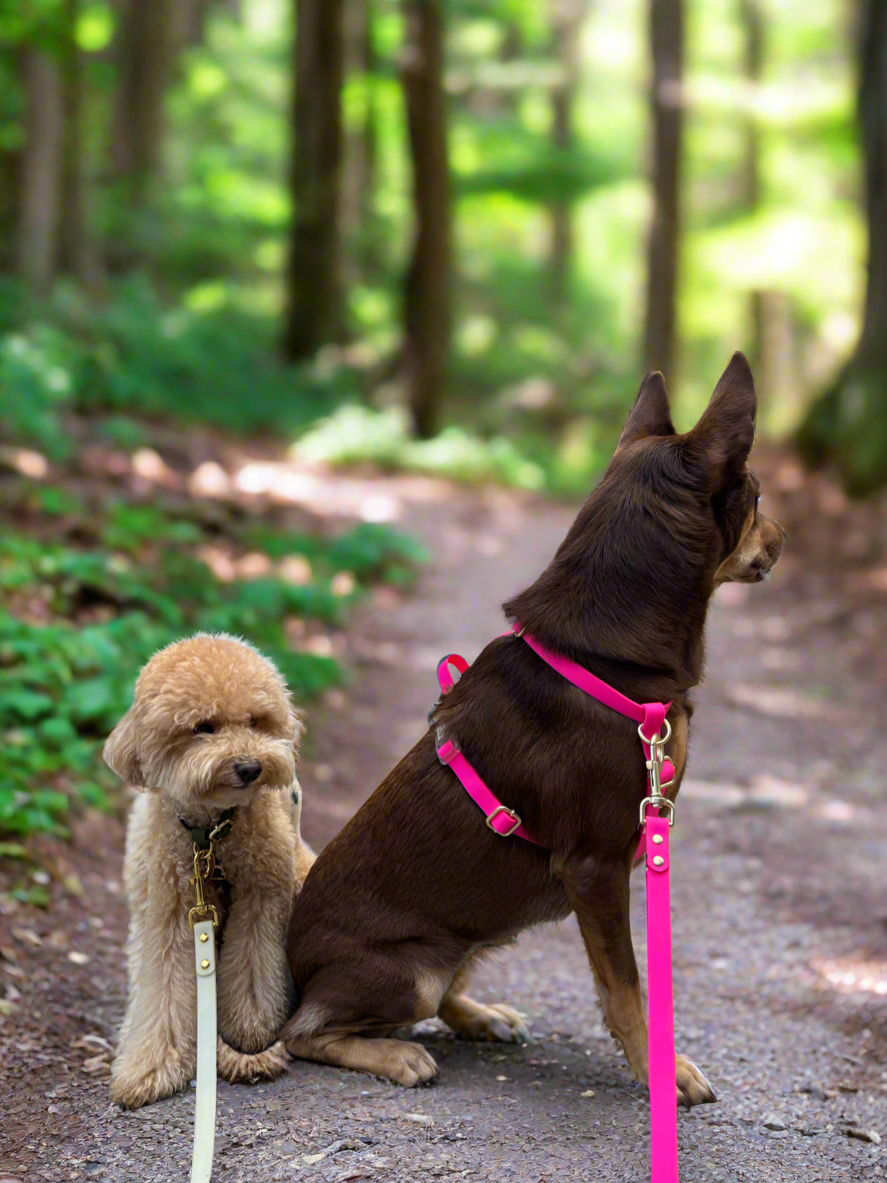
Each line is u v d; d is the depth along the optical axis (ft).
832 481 43.04
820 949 13.64
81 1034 10.69
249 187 89.25
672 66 65.10
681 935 14.08
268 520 34.55
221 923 9.70
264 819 9.43
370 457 53.67
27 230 54.08
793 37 88.79
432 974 9.63
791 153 77.77
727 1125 9.36
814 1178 8.60
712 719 23.73
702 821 18.22
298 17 67.36
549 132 100.42
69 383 41.93
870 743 22.31
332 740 20.62
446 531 41.04
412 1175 8.17
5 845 13.39
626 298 109.91
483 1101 9.43
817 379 95.91
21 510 25.57
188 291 78.43
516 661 9.57
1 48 53.31
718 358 103.96
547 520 46.24
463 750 9.52
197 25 102.99
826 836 17.61
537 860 9.48
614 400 74.69
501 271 100.27
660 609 9.32
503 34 96.43
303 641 25.46
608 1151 8.68
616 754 9.07
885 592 32.24
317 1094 9.32
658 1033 7.94
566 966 13.38
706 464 9.37
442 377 61.93
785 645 29.48
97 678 17.33
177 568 24.84
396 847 9.63
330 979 9.68
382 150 90.68
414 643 27.61
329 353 67.97
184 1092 9.36
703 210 100.83
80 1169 8.35
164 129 84.64
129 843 9.79
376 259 87.51
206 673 8.66
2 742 15.31
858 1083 10.53
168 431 46.65
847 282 64.90
